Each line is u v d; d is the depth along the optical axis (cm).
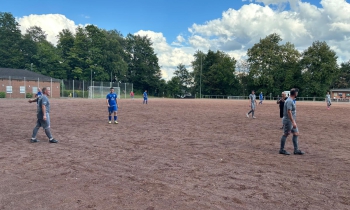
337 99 6234
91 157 684
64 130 1143
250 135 1075
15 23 7406
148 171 570
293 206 405
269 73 7375
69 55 7850
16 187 468
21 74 5256
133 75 9431
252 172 573
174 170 580
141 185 484
